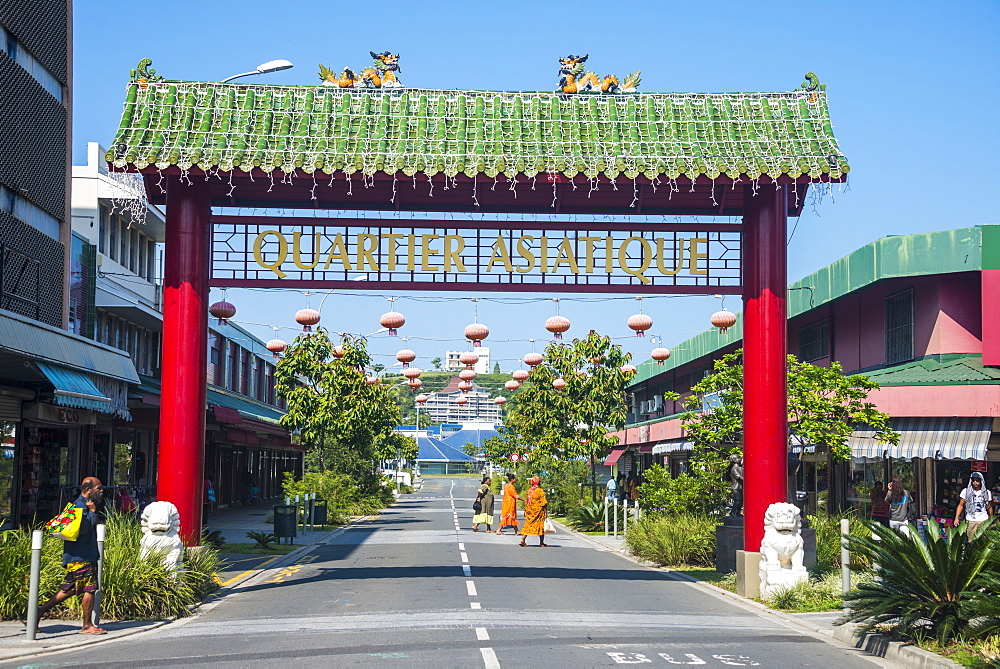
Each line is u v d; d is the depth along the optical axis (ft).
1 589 41.63
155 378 116.47
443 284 52.16
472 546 87.30
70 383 60.64
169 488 50.78
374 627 40.60
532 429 141.28
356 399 133.80
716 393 78.02
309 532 102.89
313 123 51.49
